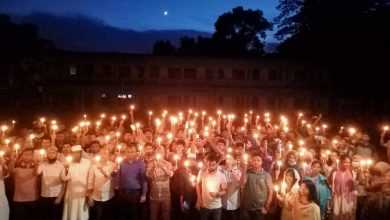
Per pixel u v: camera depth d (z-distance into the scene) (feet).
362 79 141.49
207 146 41.29
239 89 148.97
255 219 30.68
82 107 142.61
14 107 112.27
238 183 31.81
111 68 145.28
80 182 32.27
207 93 148.15
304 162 34.96
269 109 150.00
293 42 188.14
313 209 24.32
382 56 137.39
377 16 143.02
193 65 148.36
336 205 32.45
